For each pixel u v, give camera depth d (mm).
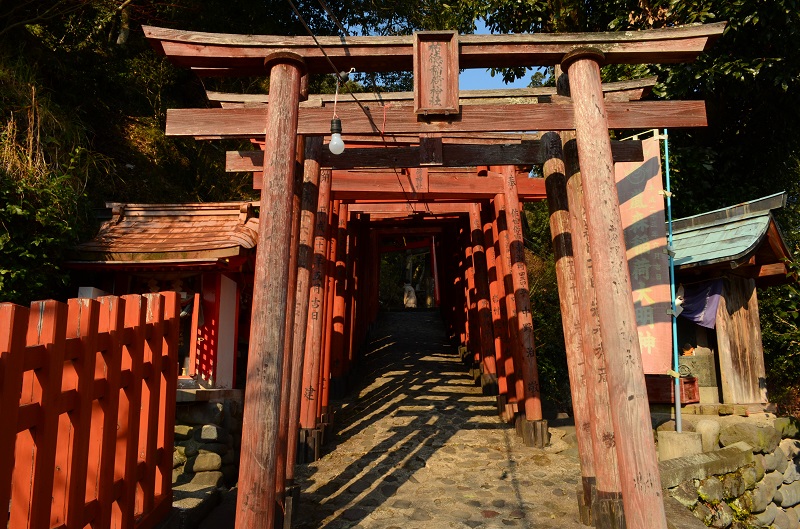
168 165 11883
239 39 4250
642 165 6078
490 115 4387
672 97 9188
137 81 12266
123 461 3805
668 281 5836
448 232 13508
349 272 10609
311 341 6938
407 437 7578
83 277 7105
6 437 2562
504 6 9656
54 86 10148
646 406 3562
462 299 12641
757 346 7898
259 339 3730
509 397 8344
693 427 6898
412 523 4895
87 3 9516
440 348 13656
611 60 4391
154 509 4199
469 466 6449
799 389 10242
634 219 6059
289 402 4781
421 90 4293
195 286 7082
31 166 6668
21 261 6270
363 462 6625
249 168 5871
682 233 8258
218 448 5863
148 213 7855
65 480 3129
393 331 15602
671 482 5480
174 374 4750
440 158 5391
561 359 12461
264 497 3535
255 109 4480
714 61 8320
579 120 4105
